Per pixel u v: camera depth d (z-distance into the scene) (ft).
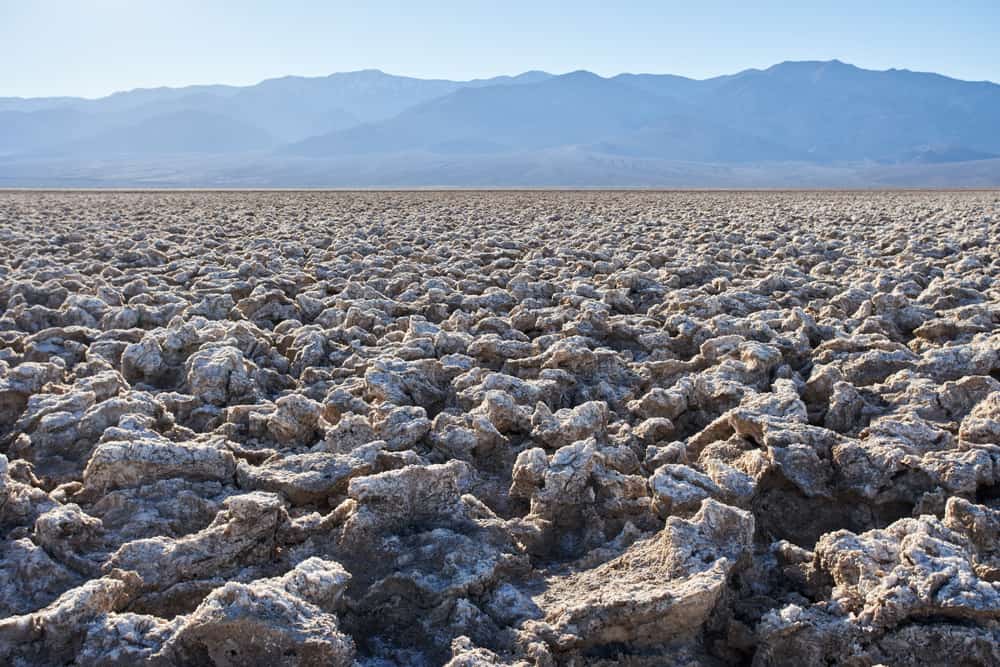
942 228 65.16
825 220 76.48
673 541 13.52
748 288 37.68
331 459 16.61
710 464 16.57
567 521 15.96
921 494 16.19
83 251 49.60
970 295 34.01
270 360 25.80
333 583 11.98
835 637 11.82
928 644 11.59
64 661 11.02
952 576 12.05
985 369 22.24
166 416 19.89
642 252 51.37
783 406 19.65
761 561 14.21
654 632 12.14
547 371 23.41
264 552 13.76
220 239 61.00
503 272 42.55
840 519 16.46
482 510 15.40
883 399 21.04
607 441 19.16
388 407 19.94
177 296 34.55
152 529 14.69
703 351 24.94
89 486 15.93
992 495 16.07
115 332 27.55
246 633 10.61
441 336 26.73
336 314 31.86
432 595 12.66
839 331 27.96
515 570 13.83
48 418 18.80
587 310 29.99
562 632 11.86
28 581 12.98
